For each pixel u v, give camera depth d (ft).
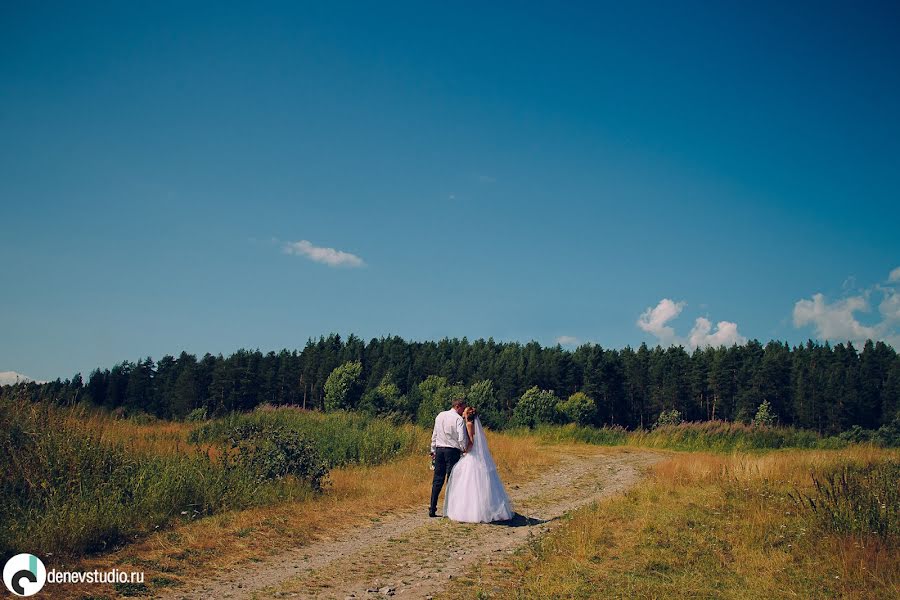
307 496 37.27
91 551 25.11
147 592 21.11
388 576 23.81
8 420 33.88
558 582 22.77
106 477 32.22
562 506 39.83
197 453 39.75
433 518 34.45
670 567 24.90
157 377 278.46
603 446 90.94
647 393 279.69
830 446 95.45
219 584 22.36
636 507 35.83
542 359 291.58
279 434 42.29
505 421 126.52
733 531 30.07
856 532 27.58
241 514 31.73
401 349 321.93
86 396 45.37
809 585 22.71
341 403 179.22
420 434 70.79
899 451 71.61
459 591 22.07
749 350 294.66
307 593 21.62
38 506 28.27
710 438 97.55
